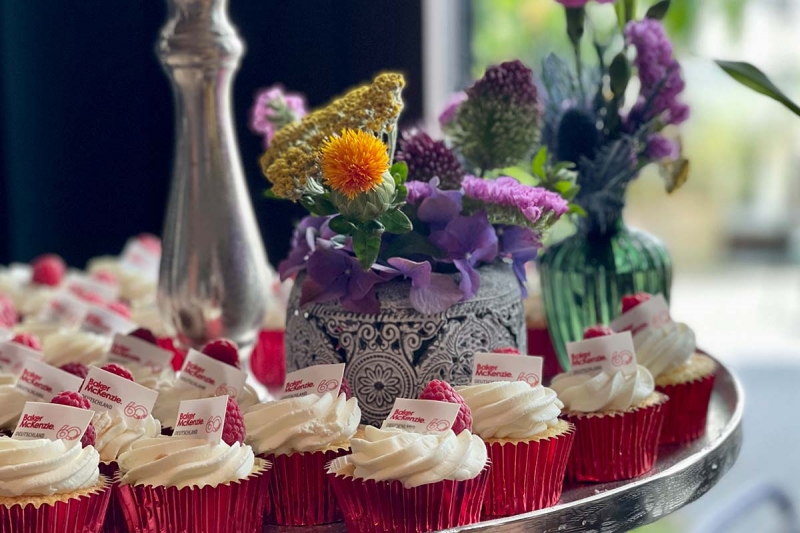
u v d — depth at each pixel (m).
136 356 1.62
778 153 3.28
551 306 1.77
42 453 1.25
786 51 3.11
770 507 2.50
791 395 3.32
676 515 2.91
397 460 1.22
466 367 1.40
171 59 1.57
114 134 3.21
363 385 1.39
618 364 1.49
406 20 2.94
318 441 1.33
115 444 1.36
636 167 1.69
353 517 1.27
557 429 1.38
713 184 3.31
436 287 1.38
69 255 3.26
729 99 3.19
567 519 1.23
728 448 1.47
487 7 3.03
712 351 3.46
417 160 1.45
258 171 3.06
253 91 3.02
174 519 1.27
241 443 1.32
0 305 2.21
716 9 2.95
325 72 3.00
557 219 1.38
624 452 1.46
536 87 1.58
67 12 3.12
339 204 1.28
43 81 3.15
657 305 1.64
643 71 1.64
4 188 3.14
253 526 1.32
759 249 3.41
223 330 1.62
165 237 1.64
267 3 2.98
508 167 1.61
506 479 1.35
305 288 1.40
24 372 1.48
